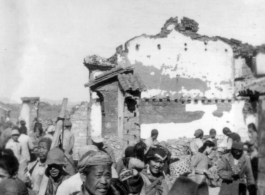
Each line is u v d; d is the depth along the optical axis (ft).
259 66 24.95
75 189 15.01
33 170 20.43
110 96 39.93
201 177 12.28
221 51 78.69
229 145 28.22
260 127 18.24
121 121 38.55
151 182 16.16
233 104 74.13
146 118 73.31
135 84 38.88
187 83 79.51
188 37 77.71
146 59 75.92
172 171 17.40
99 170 11.82
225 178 21.17
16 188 14.58
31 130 44.45
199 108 74.84
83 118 54.49
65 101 28.84
